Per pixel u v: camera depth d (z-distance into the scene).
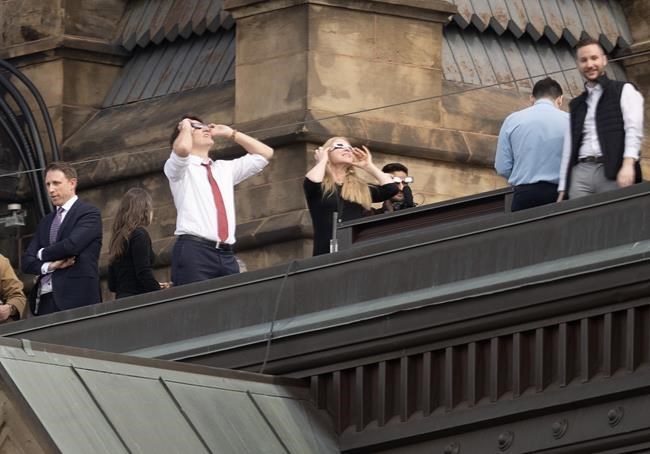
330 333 37.28
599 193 35.69
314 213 41.38
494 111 55.31
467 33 56.44
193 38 58.12
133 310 39.53
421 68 54.66
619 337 35.03
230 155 54.28
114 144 57.31
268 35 54.53
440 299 36.28
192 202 41.69
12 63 59.31
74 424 33.41
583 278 35.16
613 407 34.97
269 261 53.41
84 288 43.06
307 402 37.31
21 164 58.44
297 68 53.84
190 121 41.84
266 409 36.50
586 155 37.47
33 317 40.62
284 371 37.69
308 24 53.84
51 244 43.25
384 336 36.78
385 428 36.72
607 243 35.31
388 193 42.59
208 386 36.09
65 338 40.12
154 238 55.88
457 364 36.28
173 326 39.09
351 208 41.47
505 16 56.75
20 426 33.06
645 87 57.97
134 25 59.03
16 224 57.47
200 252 41.53
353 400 37.12
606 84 37.44
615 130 37.28
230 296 38.66
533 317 35.59
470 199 38.59
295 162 53.41
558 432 35.31
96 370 34.62
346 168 41.75
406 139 53.97
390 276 37.12
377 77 54.19
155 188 56.22
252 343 37.97
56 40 58.59
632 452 34.75
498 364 35.88
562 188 37.66
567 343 35.38
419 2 54.59
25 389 33.28
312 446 36.56
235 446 35.31
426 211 38.81
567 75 57.31
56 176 43.38
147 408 34.75
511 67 56.59
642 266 34.75
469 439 36.12
